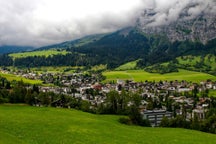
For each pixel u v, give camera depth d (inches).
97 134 2613.2
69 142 2159.2
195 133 3284.9
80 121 3203.7
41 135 2289.6
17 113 3467.0
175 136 2970.0
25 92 5674.2
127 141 2453.2
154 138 2746.1
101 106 5315.0
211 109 6550.2
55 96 6599.4
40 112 3720.5
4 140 1817.2
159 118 6432.1
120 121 4060.0
